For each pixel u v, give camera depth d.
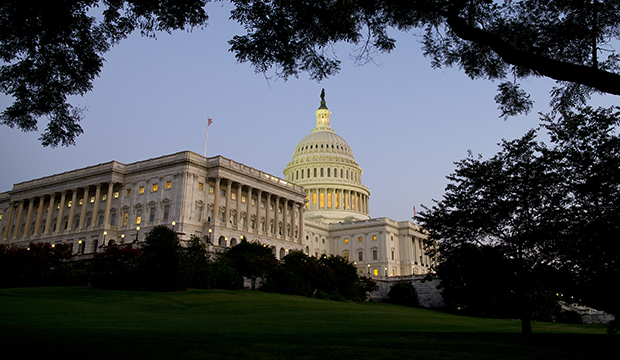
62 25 21.56
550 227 28.95
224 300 52.44
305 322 38.16
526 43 20.41
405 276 106.12
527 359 19.78
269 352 18.03
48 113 24.70
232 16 21.02
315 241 147.25
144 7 22.28
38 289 55.31
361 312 53.97
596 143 28.19
